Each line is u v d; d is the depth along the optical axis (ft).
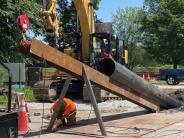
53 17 66.44
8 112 21.95
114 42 78.69
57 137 38.58
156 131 41.19
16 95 41.75
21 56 87.81
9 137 21.30
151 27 216.74
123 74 43.83
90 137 38.37
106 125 45.03
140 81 47.78
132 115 53.36
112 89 43.86
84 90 70.74
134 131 41.11
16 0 83.41
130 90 47.78
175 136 38.55
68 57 37.65
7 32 85.10
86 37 73.15
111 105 63.72
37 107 64.34
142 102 51.72
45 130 41.93
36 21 82.53
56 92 75.05
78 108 62.18
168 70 141.59
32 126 45.01
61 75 77.97
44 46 35.42
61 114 43.88
